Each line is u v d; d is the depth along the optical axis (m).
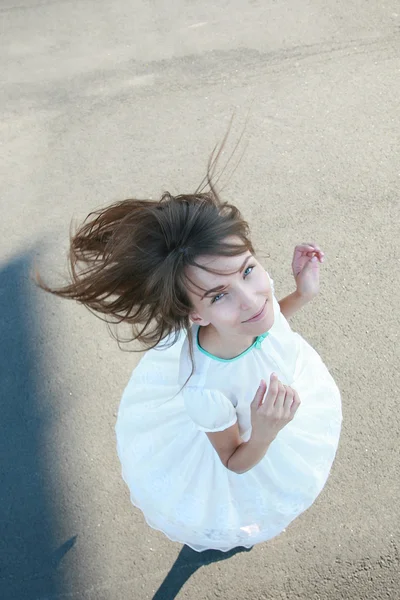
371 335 2.83
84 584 2.44
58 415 2.79
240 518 2.00
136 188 3.39
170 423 2.00
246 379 1.65
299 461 1.98
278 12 3.99
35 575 2.47
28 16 4.26
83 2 4.29
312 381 2.10
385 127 3.43
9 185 3.49
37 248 3.26
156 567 2.43
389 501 2.47
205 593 2.37
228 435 1.67
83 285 1.53
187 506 1.99
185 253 1.36
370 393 2.70
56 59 4.00
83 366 2.89
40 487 2.64
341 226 3.13
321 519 2.46
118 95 3.77
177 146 3.51
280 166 3.36
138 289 1.48
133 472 2.08
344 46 3.78
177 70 3.82
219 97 3.67
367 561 2.36
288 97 3.61
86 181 3.46
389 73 3.63
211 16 4.05
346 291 2.95
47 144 3.63
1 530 2.57
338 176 3.29
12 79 3.94
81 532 2.53
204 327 1.61
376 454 2.57
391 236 3.08
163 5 4.16
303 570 2.37
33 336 3.00
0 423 2.80
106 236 1.60
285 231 3.15
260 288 1.45
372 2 3.95
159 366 2.11
